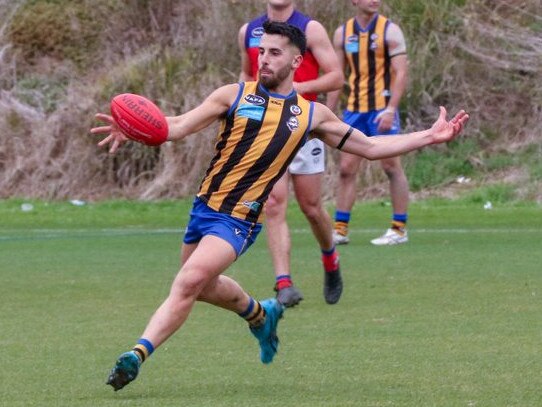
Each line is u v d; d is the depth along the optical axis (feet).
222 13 178.19
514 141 169.99
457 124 56.13
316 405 49.01
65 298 82.58
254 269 97.96
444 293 82.48
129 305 79.30
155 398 50.83
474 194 156.76
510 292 82.48
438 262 100.07
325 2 169.68
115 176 170.81
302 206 77.20
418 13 177.99
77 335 67.67
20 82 189.26
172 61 177.17
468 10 179.73
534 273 92.38
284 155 54.34
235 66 177.68
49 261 104.53
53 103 183.52
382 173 163.22
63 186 170.30
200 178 165.48
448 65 173.88
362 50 114.83
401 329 68.49
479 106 173.27
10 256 108.58
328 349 62.49
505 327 68.64
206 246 52.19
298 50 54.95
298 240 121.60
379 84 114.93
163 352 62.34
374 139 56.34
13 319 73.67
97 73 188.55
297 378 55.11
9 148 174.81
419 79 172.45
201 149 165.58
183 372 56.90
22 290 86.58
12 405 49.52
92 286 88.43
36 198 169.68
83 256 108.27
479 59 175.22
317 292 84.84
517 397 50.31
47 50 196.34
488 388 52.24
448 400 49.80
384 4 178.50
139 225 140.67
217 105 54.29
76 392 52.34
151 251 112.06
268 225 76.89
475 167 165.58
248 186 53.67
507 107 173.78
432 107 172.35
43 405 49.49
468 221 137.49
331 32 168.86
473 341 64.18
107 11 196.95
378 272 94.27
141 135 51.96
